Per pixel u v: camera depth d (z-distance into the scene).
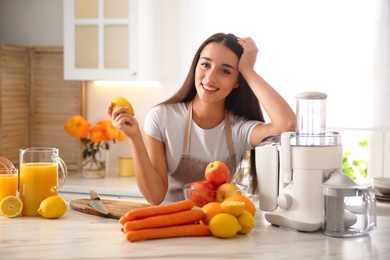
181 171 2.54
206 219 1.82
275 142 2.01
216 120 2.53
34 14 4.62
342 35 3.90
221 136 2.53
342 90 3.91
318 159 1.87
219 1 4.11
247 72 2.41
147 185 2.39
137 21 4.05
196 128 2.51
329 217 1.83
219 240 1.76
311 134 1.93
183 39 4.21
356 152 4.31
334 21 3.91
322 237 1.81
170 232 1.77
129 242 1.72
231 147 2.53
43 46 4.55
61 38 4.58
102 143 4.18
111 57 4.14
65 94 4.52
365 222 1.84
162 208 1.79
